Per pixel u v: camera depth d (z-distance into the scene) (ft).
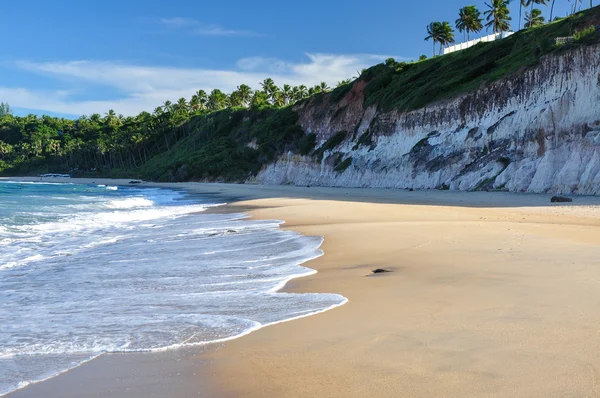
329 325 17.19
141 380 12.87
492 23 275.18
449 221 53.57
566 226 44.62
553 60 123.65
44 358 14.99
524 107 129.18
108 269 32.73
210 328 17.69
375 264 30.32
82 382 12.92
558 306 17.84
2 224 63.52
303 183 242.78
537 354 13.06
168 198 140.87
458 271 26.07
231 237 48.62
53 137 579.48
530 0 241.76
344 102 247.70
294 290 24.09
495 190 118.62
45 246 45.14
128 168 437.58
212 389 12.04
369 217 63.72
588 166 95.30
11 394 12.26
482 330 15.46
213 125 382.63
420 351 13.85
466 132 147.33
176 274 30.27
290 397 11.36
